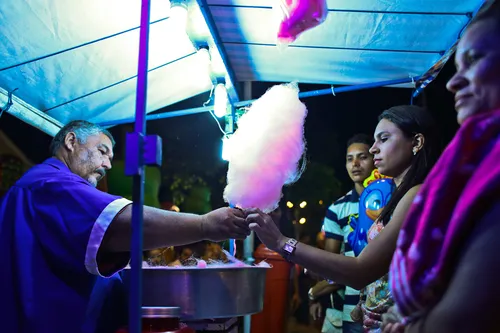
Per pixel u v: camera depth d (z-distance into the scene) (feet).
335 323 11.68
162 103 12.71
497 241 2.58
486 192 2.69
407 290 3.07
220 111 10.69
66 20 7.94
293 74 11.44
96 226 6.55
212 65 10.18
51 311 6.51
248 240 13.07
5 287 6.55
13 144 17.72
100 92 10.77
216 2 8.22
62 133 8.18
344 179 36.27
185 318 7.48
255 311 8.22
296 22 6.43
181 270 7.51
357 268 5.54
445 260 2.85
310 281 22.41
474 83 3.14
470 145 3.01
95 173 8.31
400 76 10.82
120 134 20.65
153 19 8.68
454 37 8.87
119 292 8.04
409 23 8.64
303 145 6.36
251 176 6.10
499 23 3.08
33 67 9.07
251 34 9.36
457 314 2.58
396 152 6.34
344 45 9.58
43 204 6.85
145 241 6.79
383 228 5.82
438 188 3.07
